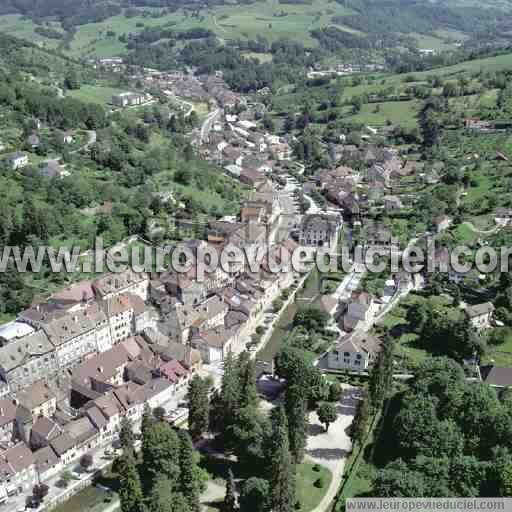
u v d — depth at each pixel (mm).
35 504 181875
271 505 167875
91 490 191500
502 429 182875
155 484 173375
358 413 194375
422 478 166875
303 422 188500
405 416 192125
